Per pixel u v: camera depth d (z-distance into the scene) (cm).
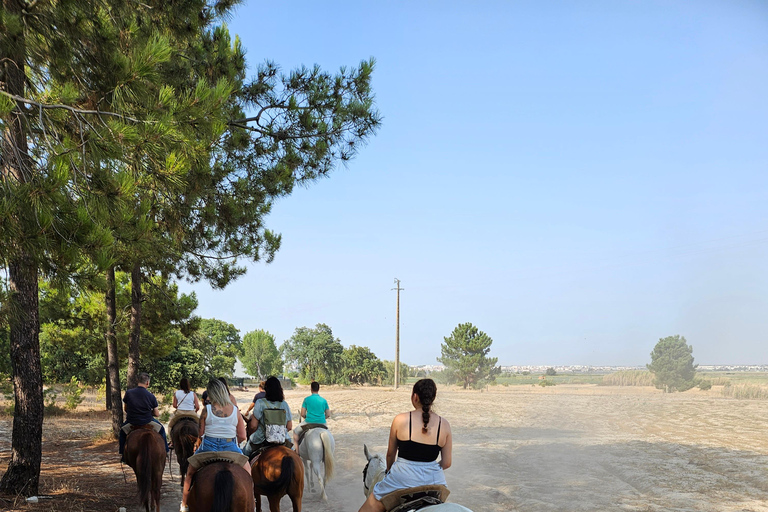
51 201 655
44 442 1858
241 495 604
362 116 1209
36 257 664
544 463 1488
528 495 1102
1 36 741
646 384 5800
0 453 1542
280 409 848
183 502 650
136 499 1088
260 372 10500
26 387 1046
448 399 4006
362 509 496
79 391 2952
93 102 802
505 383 7150
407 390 5694
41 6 799
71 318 2467
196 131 832
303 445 1114
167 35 1055
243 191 1320
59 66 831
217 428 670
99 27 815
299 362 7744
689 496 1074
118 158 727
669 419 2567
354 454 1692
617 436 2022
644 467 1392
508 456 1602
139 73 740
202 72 1148
